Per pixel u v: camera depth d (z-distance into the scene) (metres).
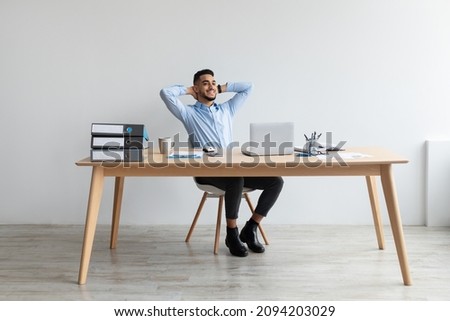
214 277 3.51
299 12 4.59
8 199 4.85
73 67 4.69
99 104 4.72
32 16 4.65
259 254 3.98
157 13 4.62
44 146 4.79
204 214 4.84
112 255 3.99
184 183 4.82
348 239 4.34
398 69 4.61
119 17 4.64
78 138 4.76
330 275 3.52
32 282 3.43
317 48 4.61
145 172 3.48
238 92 4.52
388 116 4.65
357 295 3.18
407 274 3.33
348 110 4.66
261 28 4.61
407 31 4.57
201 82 4.33
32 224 4.86
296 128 4.68
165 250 4.11
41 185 4.83
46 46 4.68
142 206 4.85
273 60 4.63
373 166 3.42
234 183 3.91
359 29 4.59
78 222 4.86
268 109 4.68
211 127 4.36
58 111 4.74
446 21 4.55
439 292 3.20
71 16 4.64
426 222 4.71
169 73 4.67
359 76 4.62
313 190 4.79
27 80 4.71
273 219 4.83
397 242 3.35
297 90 4.65
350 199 4.78
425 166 4.68
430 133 4.65
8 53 4.69
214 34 4.62
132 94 4.70
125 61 4.67
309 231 4.59
